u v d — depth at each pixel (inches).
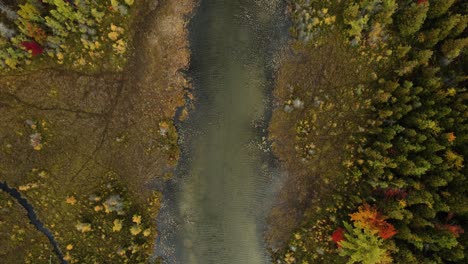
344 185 1451.8
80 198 1487.5
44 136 1462.8
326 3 1417.3
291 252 1498.5
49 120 1461.6
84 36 1396.4
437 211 1269.7
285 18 1476.4
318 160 1476.4
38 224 1498.5
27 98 1445.6
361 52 1411.2
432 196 1244.5
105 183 1494.8
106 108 1477.6
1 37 1342.3
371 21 1347.2
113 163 1496.1
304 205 1494.8
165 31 1466.5
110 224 1491.1
